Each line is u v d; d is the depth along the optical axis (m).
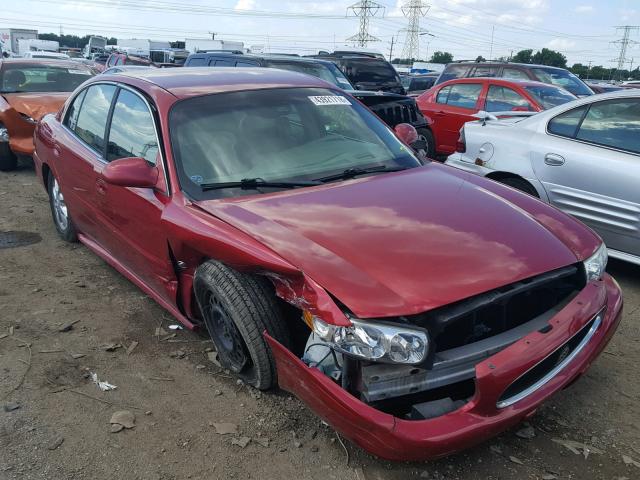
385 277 2.42
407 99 8.77
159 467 2.62
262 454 2.69
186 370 3.36
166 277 3.50
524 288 2.52
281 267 2.54
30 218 6.29
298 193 3.19
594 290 2.79
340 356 2.43
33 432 2.84
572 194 4.86
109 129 4.13
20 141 8.17
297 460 2.66
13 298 4.27
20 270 4.80
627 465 2.63
